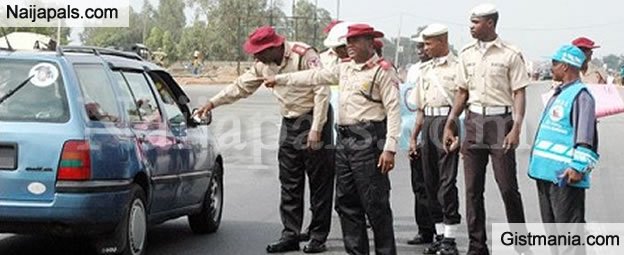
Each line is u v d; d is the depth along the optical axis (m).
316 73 7.35
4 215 6.70
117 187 7.00
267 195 12.41
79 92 6.96
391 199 12.06
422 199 8.91
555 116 6.93
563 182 6.84
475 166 7.75
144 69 8.34
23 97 6.91
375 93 7.04
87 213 6.75
